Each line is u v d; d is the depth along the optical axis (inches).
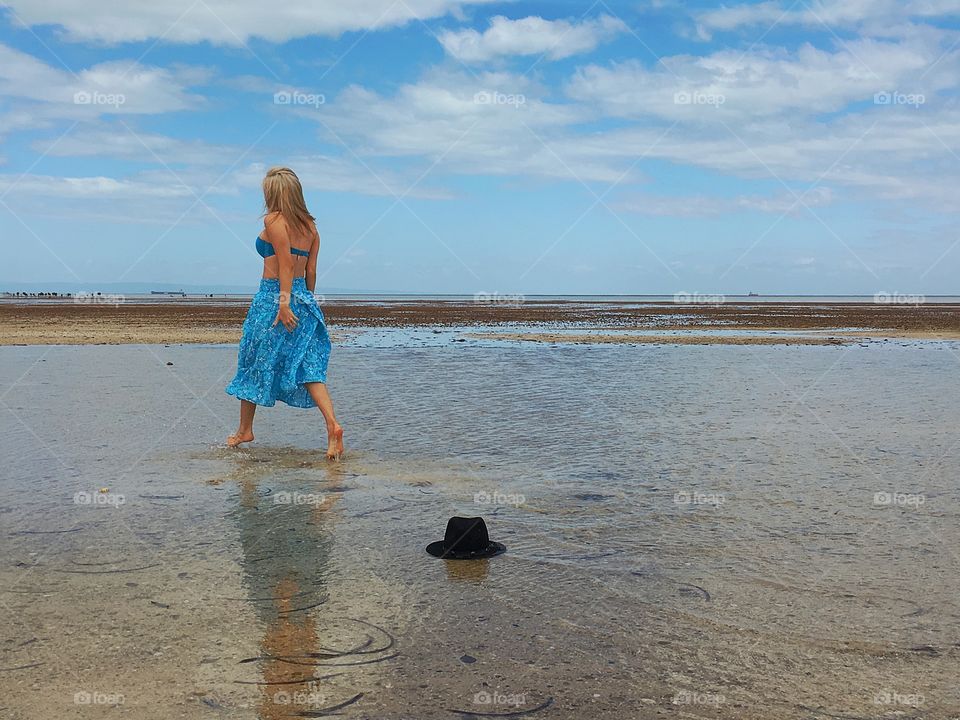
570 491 180.9
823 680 93.6
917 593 120.7
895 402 328.2
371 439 241.3
